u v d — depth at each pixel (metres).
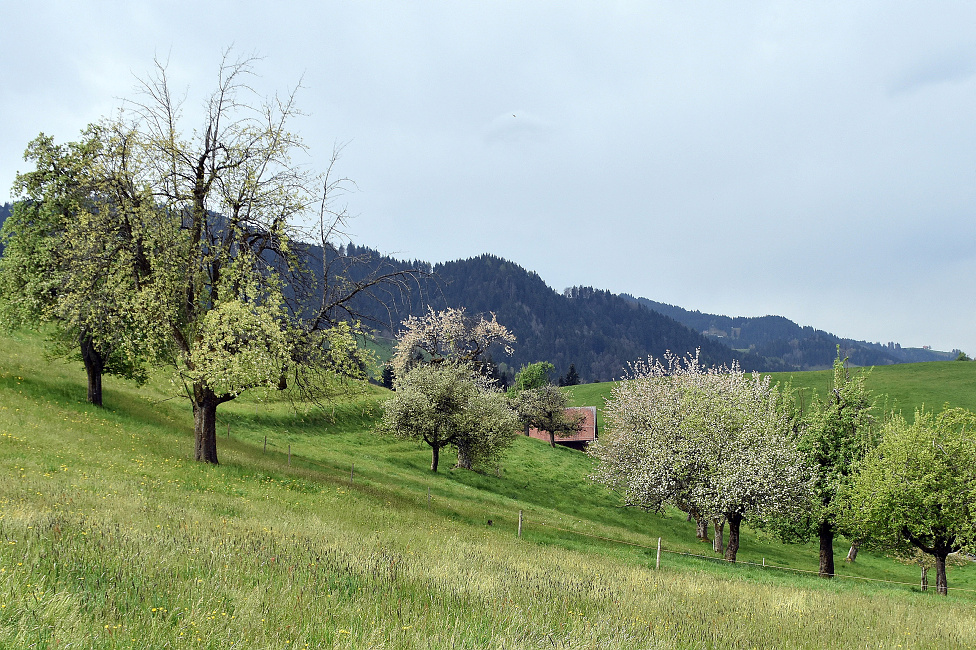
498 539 24.77
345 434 56.69
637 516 50.75
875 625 13.15
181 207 24.61
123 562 8.26
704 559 31.38
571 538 31.19
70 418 29.72
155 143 23.84
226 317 22.61
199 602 6.73
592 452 51.72
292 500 22.95
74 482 17.84
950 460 30.38
